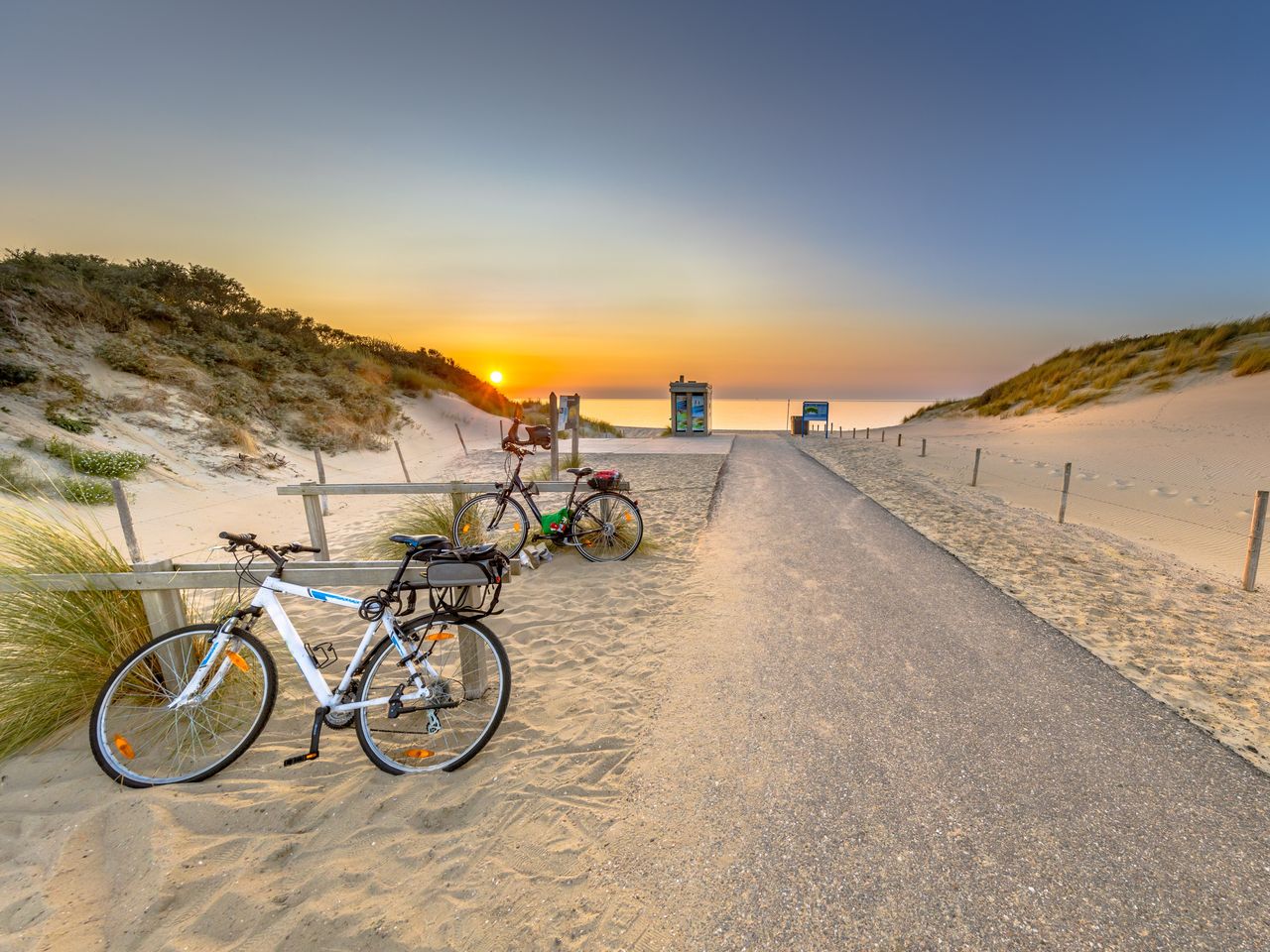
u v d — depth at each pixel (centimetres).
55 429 954
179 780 258
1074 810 238
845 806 243
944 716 312
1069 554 639
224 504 941
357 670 284
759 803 246
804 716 314
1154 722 304
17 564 321
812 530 757
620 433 2941
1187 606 480
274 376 1641
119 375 1212
